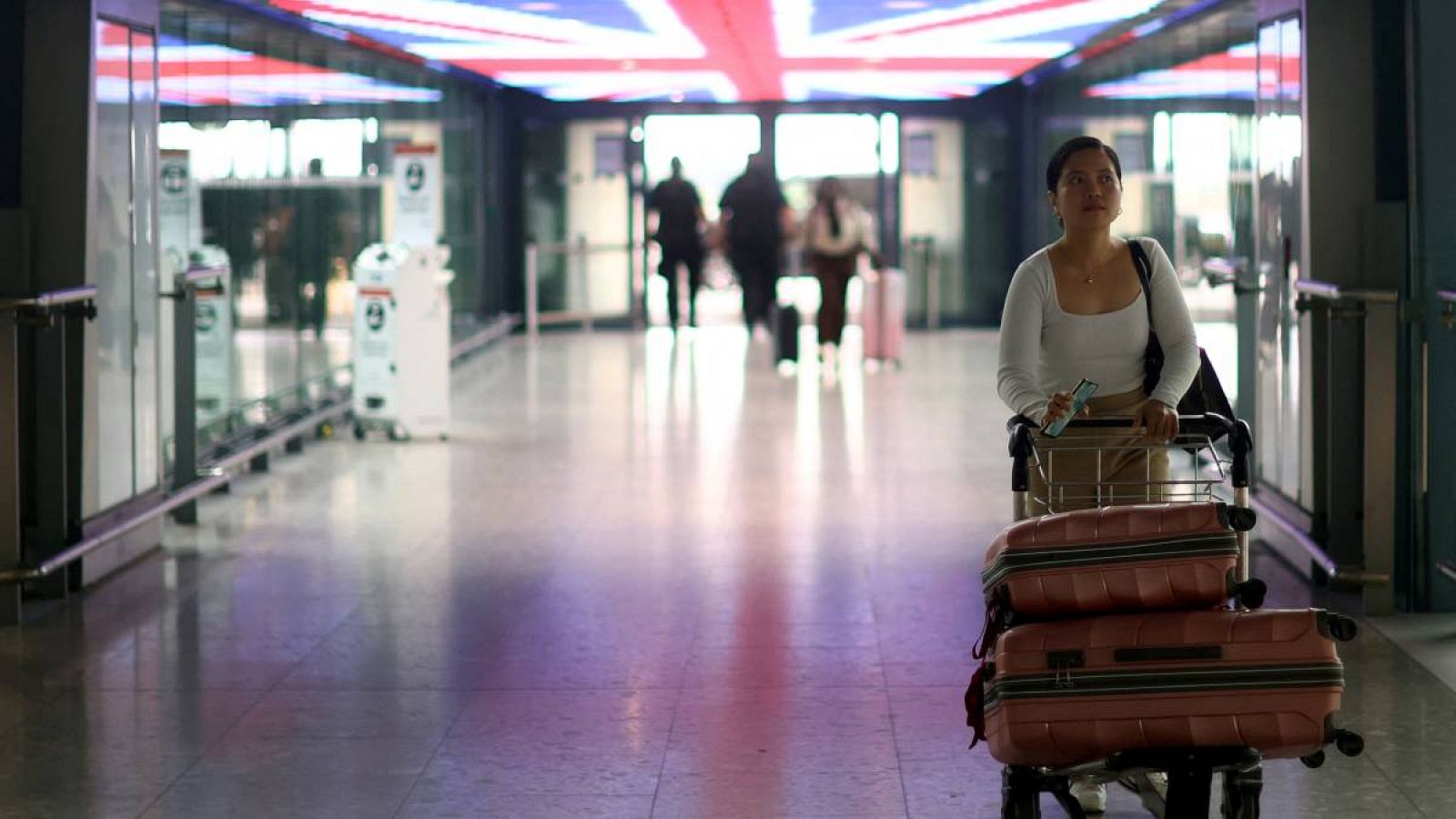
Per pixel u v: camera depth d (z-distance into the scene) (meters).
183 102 9.81
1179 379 4.55
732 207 21.38
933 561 8.42
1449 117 7.06
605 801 4.97
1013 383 4.61
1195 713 3.73
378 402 12.91
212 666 6.53
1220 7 10.27
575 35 14.41
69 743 5.59
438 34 14.01
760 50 16.19
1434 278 7.08
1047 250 4.70
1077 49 15.90
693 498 10.29
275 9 11.57
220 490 10.71
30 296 6.93
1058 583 3.91
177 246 9.66
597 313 23.36
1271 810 4.81
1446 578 7.11
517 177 23.17
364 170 14.85
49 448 7.50
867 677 6.28
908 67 18.31
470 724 5.75
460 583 7.99
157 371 8.80
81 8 7.51
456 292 19.27
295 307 12.70
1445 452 7.09
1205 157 10.98
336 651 6.74
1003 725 3.81
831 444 12.48
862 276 18.06
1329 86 7.39
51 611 7.44
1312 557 7.43
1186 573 3.86
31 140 7.50
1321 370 7.72
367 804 4.97
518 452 12.25
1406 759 5.24
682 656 6.62
